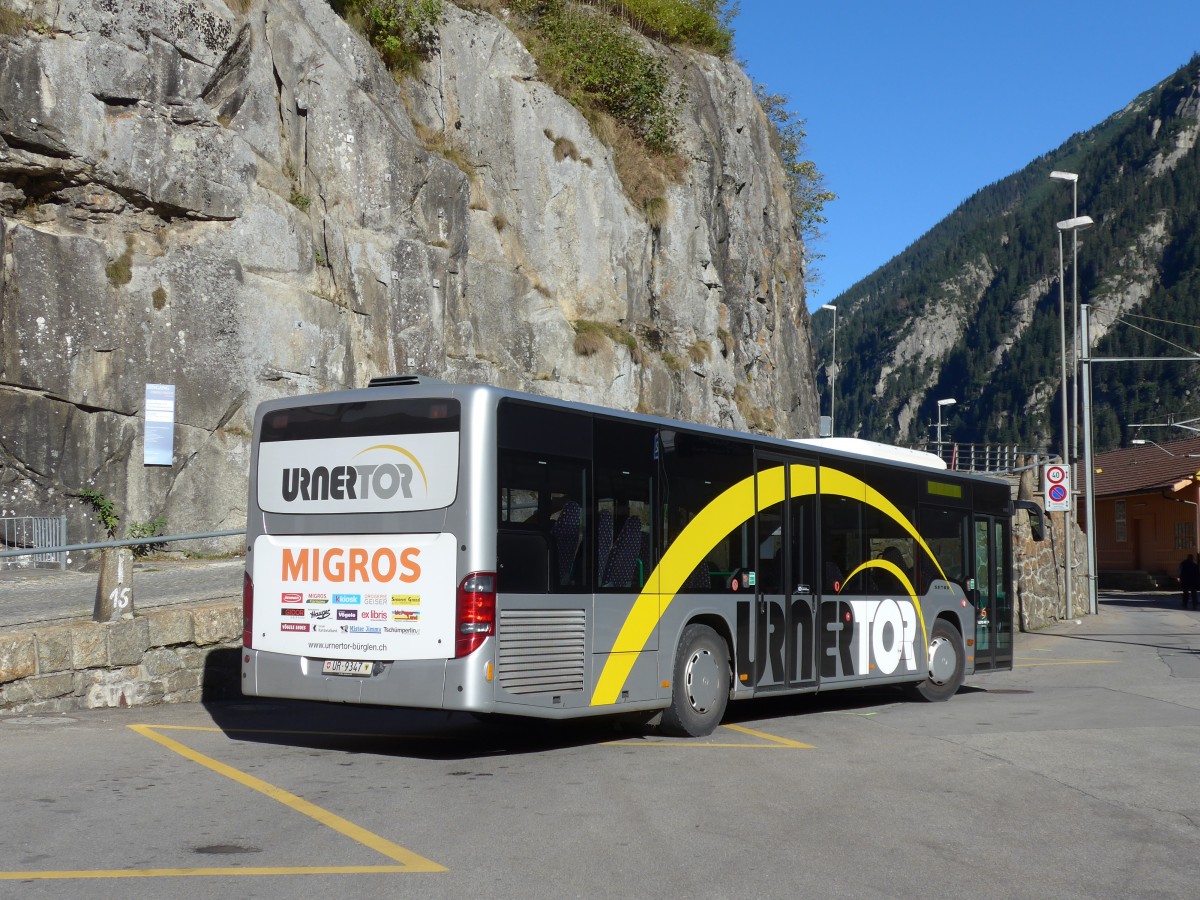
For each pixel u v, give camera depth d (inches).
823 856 255.6
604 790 327.0
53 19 776.9
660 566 426.3
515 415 374.6
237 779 331.9
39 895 213.6
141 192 801.6
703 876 236.7
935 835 278.1
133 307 789.9
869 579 550.0
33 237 753.0
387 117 979.9
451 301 1021.8
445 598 360.5
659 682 423.5
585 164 1200.8
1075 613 1270.9
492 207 1108.5
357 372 920.9
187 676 493.0
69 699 450.3
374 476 377.4
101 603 468.1
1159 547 2201.0
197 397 811.4
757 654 474.6
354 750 395.5
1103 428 7362.2
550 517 383.2
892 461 578.6
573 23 1285.7
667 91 1369.3
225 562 770.8
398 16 1061.1
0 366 737.6
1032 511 695.1
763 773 358.9
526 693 369.4
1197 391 7140.8
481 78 1134.4
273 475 397.1
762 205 1681.8
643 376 1211.9
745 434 478.0
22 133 753.6
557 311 1130.0
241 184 848.3
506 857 248.7
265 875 230.2
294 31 927.0
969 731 461.1
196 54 831.7
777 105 2308.1
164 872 230.8
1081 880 240.5
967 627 625.3
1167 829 288.5
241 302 839.1
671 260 1312.7
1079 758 391.5
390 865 240.1
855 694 636.7
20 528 730.8
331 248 912.9
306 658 383.9
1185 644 943.0
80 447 763.4
